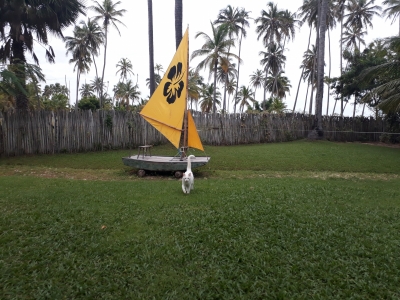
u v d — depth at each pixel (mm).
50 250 4145
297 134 22469
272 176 10812
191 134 10508
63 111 14570
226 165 12664
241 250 4215
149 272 3623
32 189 7594
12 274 3547
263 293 3244
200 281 3449
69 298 3133
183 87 10375
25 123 13797
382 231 5172
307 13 35188
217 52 27703
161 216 5625
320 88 21812
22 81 13109
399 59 17266
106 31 37719
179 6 16297
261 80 50625
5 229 4863
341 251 4297
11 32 13875
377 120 25562
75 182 8719
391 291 3342
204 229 4988
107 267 3723
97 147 15391
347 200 7246
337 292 3303
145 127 16766
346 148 17531
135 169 11727
